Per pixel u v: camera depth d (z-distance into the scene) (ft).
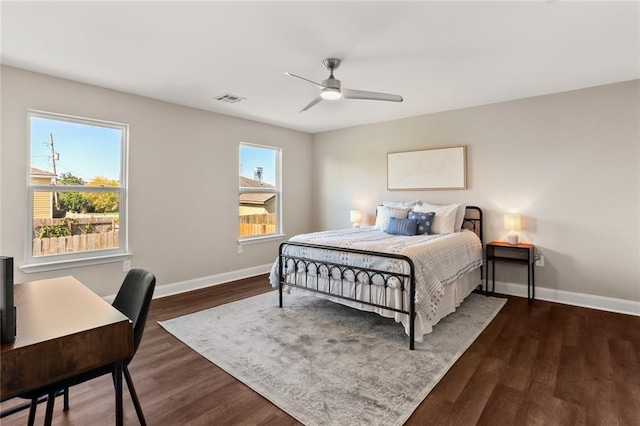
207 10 6.51
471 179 13.57
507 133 12.73
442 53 8.50
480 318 10.22
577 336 8.89
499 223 12.99
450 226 12.63
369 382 6.70
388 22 6.99
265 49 8.25
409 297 8.21
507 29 7.28
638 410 5.78
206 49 8.24
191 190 13.52
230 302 11.85
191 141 13.48
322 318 10.25
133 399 5.13
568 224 11.64
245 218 15.94
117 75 9.95
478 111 13.34
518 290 12.67
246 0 6.18
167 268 12.81
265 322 9.93
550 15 6.70
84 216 10.84
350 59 8.85
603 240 11.05
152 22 6.96
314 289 10.34
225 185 14.76
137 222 11.93
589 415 5.65
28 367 3.26
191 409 5.91
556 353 7.91
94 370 4.60
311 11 6.56
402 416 5.66
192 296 12.60
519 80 10.48
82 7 6.38
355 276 9.24
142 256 12.09
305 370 7.18
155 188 12.40
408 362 7.49
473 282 12.38
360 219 16.40
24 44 7.92
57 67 9.32
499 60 8.93
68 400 6.03
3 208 9.17
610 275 10.97
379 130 16.24
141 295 5.31
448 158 14.02
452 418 5.60
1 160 9.11
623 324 9.71
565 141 11.60
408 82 10.65
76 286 5.51
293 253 11.02
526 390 6.40
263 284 14.39
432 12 6.60
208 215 14.14
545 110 11.95
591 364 7.37
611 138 10.83
